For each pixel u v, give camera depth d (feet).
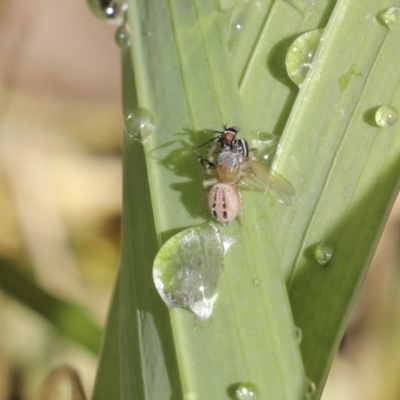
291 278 0.56
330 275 0.55
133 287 0.55
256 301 0.54
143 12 0.56
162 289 0.54
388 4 0.57
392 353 0.75
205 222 0.55
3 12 0.93
